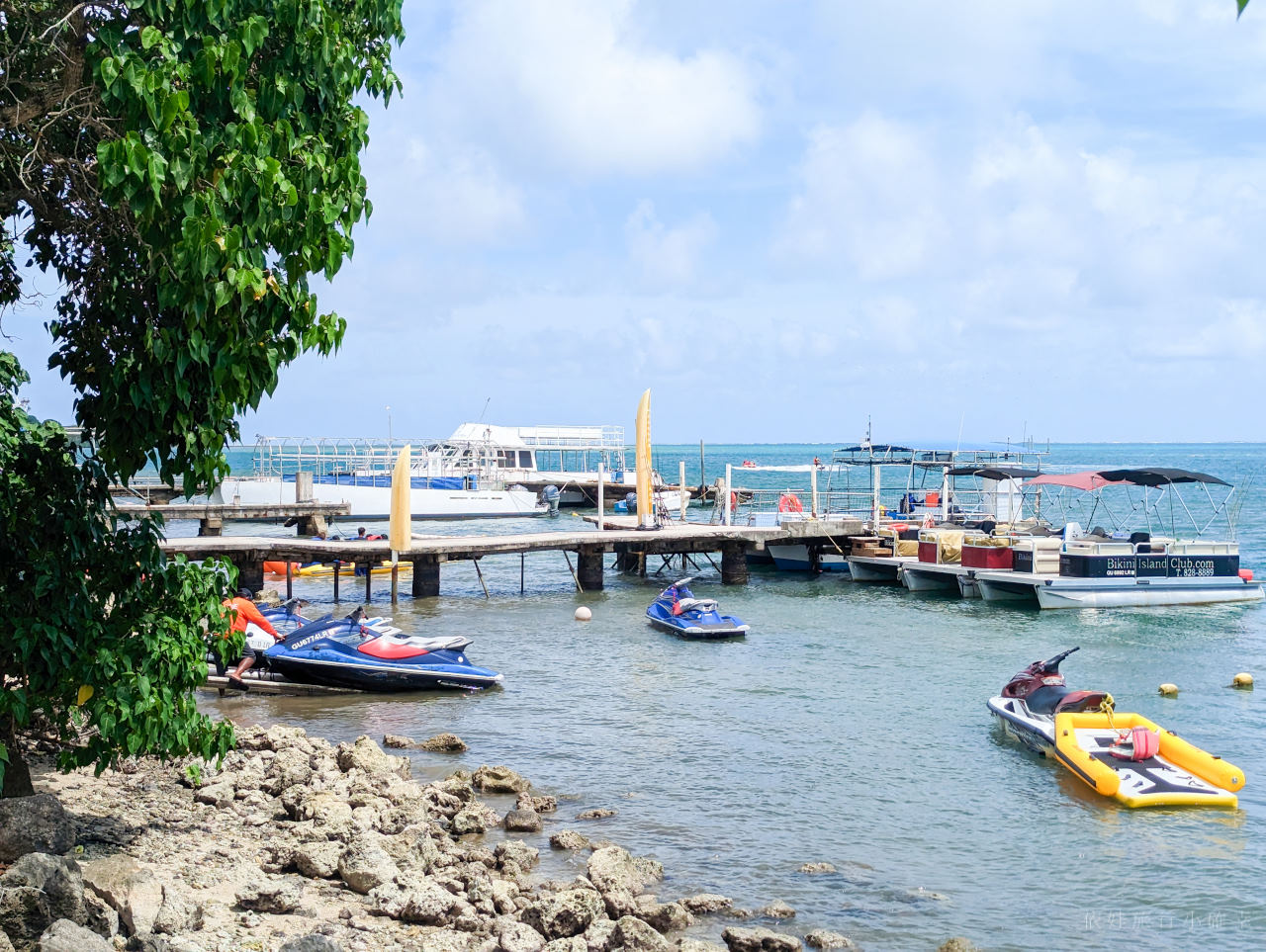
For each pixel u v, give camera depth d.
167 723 9.86
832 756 17.25
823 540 43.25
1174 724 19.45
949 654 25.95
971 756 17.28
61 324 10.09
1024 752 17.52
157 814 12.19
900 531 41.44
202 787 12.96
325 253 8.44
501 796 15.35
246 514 54.69
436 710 20.56
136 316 9.14
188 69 7.64
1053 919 11.33
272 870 11.00
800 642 27.84
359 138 9.04
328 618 22.92
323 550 33.97
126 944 7.69
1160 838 13.71
